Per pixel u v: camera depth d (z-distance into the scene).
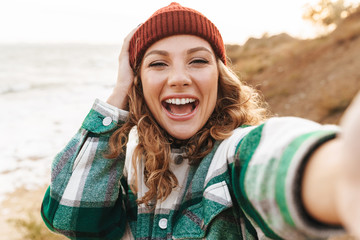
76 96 19.52
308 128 0.68
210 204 1.07
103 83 26.05
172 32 1.24
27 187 6.62
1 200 6.01
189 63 1.25
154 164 1.26
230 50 20.73
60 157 1.31
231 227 1.07
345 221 0.41
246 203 0.81
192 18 1.25
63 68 45.16
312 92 8.84
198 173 1.20
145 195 1.26
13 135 10.83
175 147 1.36
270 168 0.64
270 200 0.61
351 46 10.66
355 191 0.39
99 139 1.32
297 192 0.53
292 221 0.54
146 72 1.28
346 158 0.40
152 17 1.28
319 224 0.51
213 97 1.29
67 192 1.26
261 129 0.79
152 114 1.37
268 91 10.44
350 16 14.14
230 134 1.22
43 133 10.99
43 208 1.36
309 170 0.53
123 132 1.32
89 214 1.24
